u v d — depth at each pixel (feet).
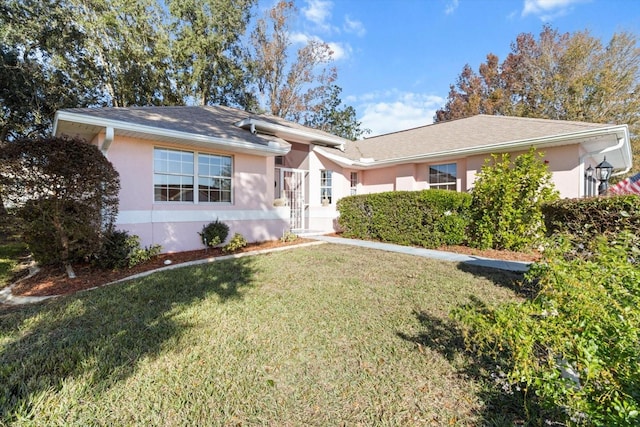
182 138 24.84
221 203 29.50
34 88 51.96
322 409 7.49
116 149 23.41
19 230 17.88
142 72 64.13
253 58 79.15
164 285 17.03
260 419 7.17
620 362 5.35
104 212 20.48
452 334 11.22
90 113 22.04
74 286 17.79
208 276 18.94
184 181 27.27
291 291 16.14
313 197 42.11
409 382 8.47
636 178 42.24
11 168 16.16
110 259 20.76
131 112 26.63
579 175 28.14
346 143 50.01
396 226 31.99
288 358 9.68
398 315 12.96
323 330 11.58
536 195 25.96
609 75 69.36
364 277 18.84
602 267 7.55
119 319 12.53
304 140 41.34
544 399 6.06
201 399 7.80
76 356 9.63
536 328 6.30
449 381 8.50
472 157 34.53
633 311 6.02
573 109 73.61
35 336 11.05
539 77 82.12
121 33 59.72
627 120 69.00
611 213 14.14
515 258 24.57
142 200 24.64
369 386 8.32
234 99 79.20
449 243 29.25
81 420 7.06
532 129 32.63
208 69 71.26
